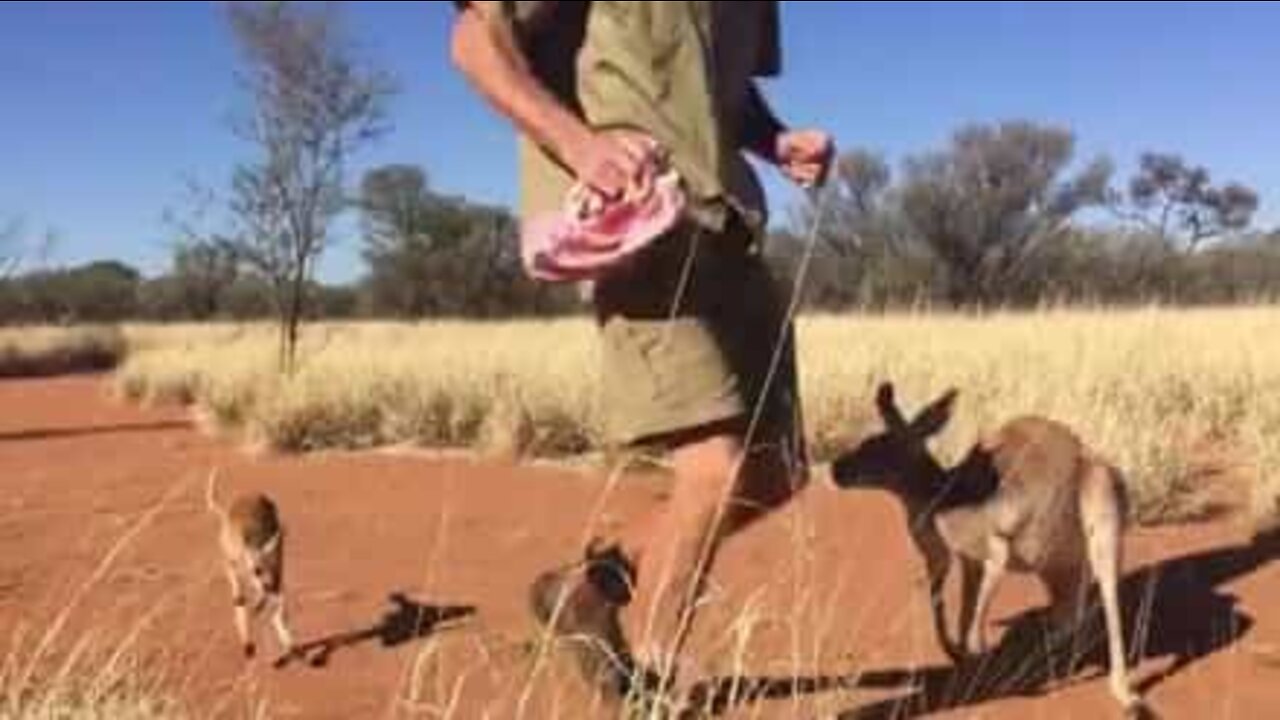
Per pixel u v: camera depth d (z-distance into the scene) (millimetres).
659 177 2279
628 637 2955
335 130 12781
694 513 2611
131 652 3525
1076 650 3395
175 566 4562
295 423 7594
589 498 5582
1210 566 4168
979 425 5879
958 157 26484
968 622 3344
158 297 31922
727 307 2543
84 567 4551
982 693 3211
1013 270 25922
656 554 2648
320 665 3541
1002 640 3576
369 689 3330
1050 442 3293
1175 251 23000
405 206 35656
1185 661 3393
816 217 2643
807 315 15109
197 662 3547
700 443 2588
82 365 21344
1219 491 5168
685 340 2531
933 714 3062
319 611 4027
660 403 2547
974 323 12000
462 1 2365
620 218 2277
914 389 7176
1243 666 3334
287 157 12688
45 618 3879
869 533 4531
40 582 4340
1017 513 3234
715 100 2430
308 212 12633
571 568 2770
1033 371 7500
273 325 23766
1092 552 3213
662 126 2406
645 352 2549
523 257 2359
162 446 8117
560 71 2465
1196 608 3773
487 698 3133
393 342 14109
